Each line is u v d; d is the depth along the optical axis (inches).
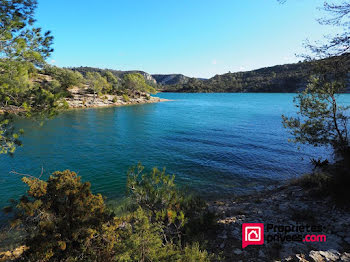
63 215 198.8
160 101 4530.0
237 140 1048.2
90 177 573.9
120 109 2706.7
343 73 275.9
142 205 258.2
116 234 210.5
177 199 277.9
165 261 161.5
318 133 452.4
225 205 400.8
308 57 285.7
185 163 705.6
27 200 201.0
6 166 639.8
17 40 213.2
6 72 216.7
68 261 171.6
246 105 3348.9
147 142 1013.2
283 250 198.4
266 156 776.3
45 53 245.0
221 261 191.3
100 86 3395.7
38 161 697.6
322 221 253.3
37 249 165.6
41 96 234.5
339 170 374.0
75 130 1277.1
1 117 219.8
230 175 597.6
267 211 317.7
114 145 946.7
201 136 1151.6
